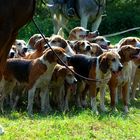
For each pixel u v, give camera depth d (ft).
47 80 46.60
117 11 130.21
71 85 48.42
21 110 48.08
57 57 43.78
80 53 54.54
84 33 62.49
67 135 35.81
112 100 48.83
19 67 47.47
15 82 48.67
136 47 50.57
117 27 124.47
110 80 48.26
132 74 54.65
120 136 36.65
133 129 39.24
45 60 45.88
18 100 50.72
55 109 49.52
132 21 124.98
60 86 48.80
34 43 57.47
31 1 36.09
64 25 85.05
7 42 35.63
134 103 54.54
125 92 49.03
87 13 80.79
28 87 46.88
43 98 47.52
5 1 34.94
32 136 35.27
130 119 44.06
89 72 47.75
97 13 81.25
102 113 46.21
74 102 51.52
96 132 37.29
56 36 52.75
